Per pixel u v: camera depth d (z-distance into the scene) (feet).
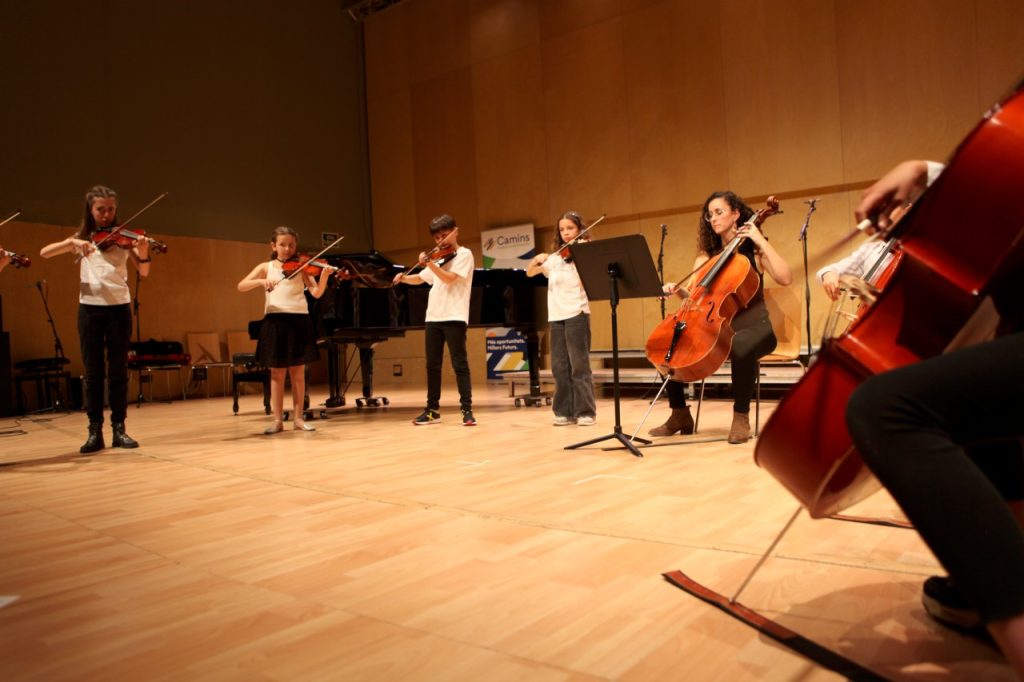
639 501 8.46
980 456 4.00
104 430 19.39
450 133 34.68
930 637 4.30
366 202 38.50
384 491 9.75
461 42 34.06
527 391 28.17
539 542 6.91
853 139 24.50
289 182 35.65
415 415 20.26
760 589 5.27
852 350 3.60
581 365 16.29
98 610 5.58
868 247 8.06
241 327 34.47
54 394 28.71
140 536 7.88
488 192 33.40
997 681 3.72
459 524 7.77
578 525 7.47
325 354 39.73
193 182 32.53
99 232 14.76
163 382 32.04
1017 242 3.14
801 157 25.43
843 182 24.73
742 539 6.64
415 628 4.93
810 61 25.16
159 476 11.73
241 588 5.98
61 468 12.85
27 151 27.89
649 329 28.91
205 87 32.91
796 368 21.38
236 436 16.83
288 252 16.96
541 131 31.55
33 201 28.12
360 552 6.89
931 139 23.24
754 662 4.12
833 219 25.17
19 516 9.13
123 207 30.32
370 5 36.88
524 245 32.19
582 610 5.09
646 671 4.09
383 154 37.65
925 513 2.83
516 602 5.33
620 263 11.93
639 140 28.86
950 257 3.34
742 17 26.37
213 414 23.63
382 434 16.08
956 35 22.72
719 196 13.10
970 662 3.95
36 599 5.88
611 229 29.96
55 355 29.07
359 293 19.76
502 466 11.29
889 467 2.92
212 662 4.53
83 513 9.16
